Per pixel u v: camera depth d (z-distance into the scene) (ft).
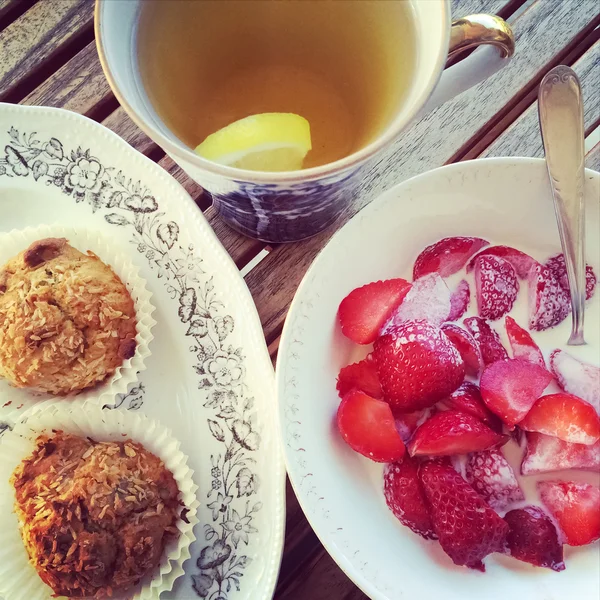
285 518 0.78
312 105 0.75
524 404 0.77
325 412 0.78
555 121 0.79
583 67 0.90
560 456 0.76
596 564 0.74
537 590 0.73
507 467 0.76
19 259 0.87
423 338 0.77
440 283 0.82
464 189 0.79
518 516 0.75
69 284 0.85
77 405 0.85
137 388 0.84
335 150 0.72
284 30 0.75
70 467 0.82
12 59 0.92
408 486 0.76
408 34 0.68
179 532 0.80
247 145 0.70
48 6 0.93
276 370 0.73
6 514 0.83
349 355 0.81
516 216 0.81
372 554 0.73
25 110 0.88
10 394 0.86
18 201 0.89
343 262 0.79
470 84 0.69
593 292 0.81
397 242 0.81
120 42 0.64
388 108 0.67
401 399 0.78
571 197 0.78
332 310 0.79
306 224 0.81
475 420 0.77
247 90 0.76
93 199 0.89
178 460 0.81
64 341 0.84
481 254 0.83
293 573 0.83
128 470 0.82
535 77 0.90
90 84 0.92
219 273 0.84
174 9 0.71
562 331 0.82
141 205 0.87
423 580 0.73
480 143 0.90
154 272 0.87
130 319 0.87
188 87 0.73
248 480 0.80
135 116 0.60
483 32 0.64
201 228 0.85
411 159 0.89
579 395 0.79
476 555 0.73
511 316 0.82
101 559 0.78
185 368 0.84
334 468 0.76
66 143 0.89
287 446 0.71
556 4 0.92
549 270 0.82
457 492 0.74
